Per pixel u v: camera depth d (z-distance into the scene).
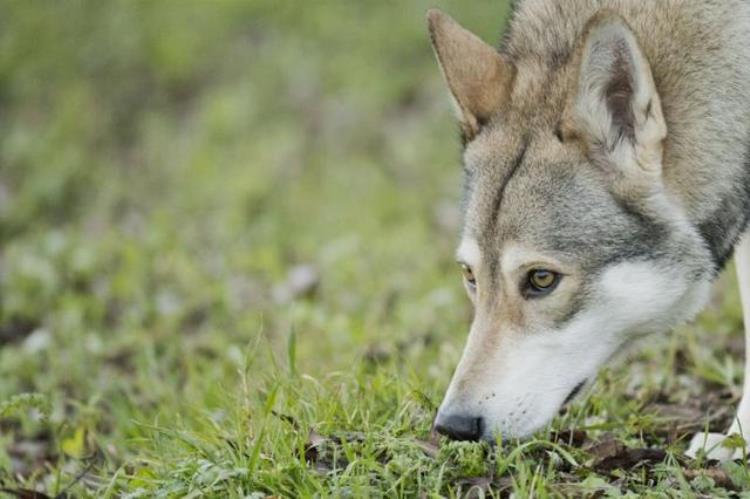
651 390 10.27
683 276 8.56
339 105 21.38
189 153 20.62
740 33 8.99
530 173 8.52
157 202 19.27
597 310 8.43
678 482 8.02
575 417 9.45
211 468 8.35
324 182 18.98
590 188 8.41
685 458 8.49
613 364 8.99
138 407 11.37
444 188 18.25
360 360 10.35
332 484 8.11
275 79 22.28
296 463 8.21
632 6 9.08
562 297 8.35
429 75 21.86
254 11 24.16
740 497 7.84
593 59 8.20
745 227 9.27
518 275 8.40
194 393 11.05
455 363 10.86
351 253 15.70
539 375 8.41
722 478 8.10
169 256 16.06
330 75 22.11
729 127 8.87
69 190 19.81
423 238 16.30
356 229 17.00
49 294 14.83
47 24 24.53
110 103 22.55
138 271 15.54
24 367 12.62
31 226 18.78
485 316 8.53
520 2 9.78
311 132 20.77
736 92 8.92
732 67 8.93
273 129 20.95
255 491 8.16
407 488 8.03
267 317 13.87
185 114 22.12
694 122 8.71
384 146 20.12
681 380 10.58
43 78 23.45
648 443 9.29
